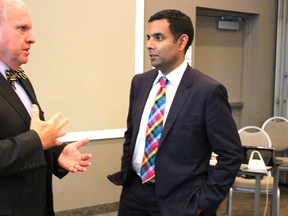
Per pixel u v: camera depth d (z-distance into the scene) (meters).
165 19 1.66
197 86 1.65
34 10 3.14
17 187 1.30
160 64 1.70
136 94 1.91
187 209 1.60
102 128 3.62
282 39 4.64
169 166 1.64
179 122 1.63
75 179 3.48
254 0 4.53
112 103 3.65
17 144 1.20
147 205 1.76
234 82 4.82
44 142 1.27
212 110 1.61
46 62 3.25
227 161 1.63
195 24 4.13
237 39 4.77
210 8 4.20
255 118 4.73
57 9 3.26
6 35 1.29
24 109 1.35
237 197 4.15
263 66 4.70
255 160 2.59
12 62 1.35
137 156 1.78
